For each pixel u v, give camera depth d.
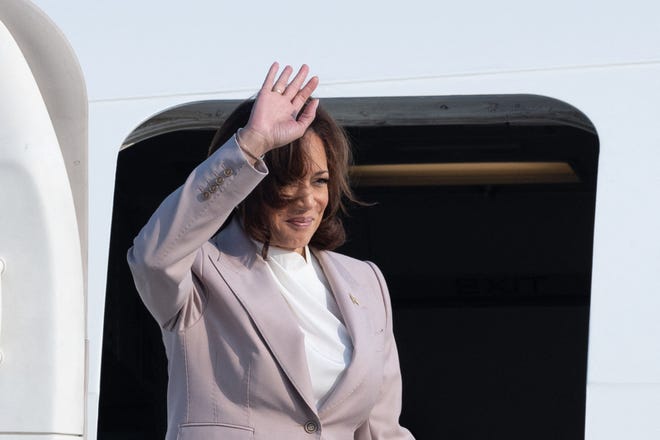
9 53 6.11
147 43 10.38
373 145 19.41
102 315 9.97
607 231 9.35
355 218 22.75
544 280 23.86
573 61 9.77
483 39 9.95
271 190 7.93
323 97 10.11
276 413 7.73
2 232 5.96
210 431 7.64
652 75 9.62
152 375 16.39
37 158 6.00
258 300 7.87
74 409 5.92
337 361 8.03
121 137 10.25
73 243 6.02
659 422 9.06
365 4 10.16
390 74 10.02
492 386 24.39
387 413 8.59
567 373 24.28
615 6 9.80
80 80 6.38
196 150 17.56
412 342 24.45
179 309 7.63
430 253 23.48
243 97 10.16
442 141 19.05
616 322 9.20
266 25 10.25
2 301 5.88
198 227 7.19
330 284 8.45
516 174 21.03
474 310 24.25
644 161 9.46
